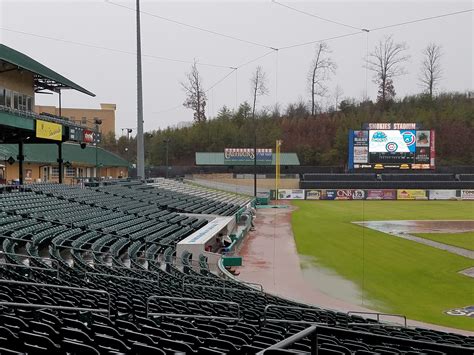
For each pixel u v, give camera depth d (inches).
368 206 2434.8
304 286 877.8
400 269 1008.2
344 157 3759.8
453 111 3978.8
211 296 574.2
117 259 763.4
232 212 1717.5
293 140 3956.7
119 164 2733.8
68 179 2236.7
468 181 2933.1
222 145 3900.1
